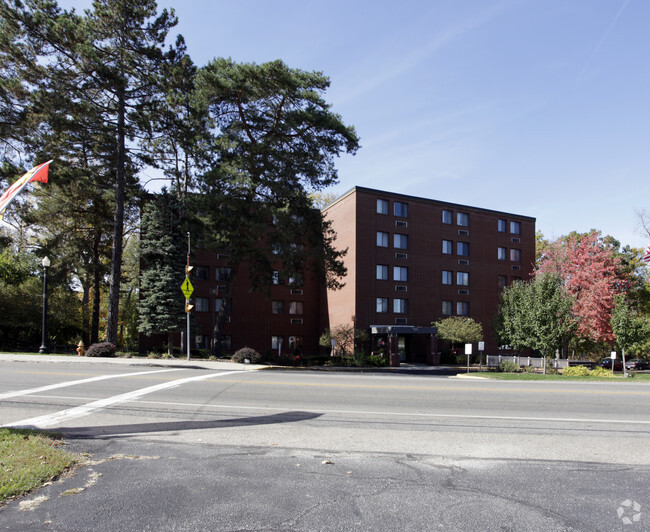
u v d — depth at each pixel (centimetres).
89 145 2816
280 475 552
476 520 429
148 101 2664
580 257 4084
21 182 733
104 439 710
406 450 674
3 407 927
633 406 1089
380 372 2809
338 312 4162
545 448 695
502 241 4778
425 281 4303
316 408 991
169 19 2667
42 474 517
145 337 3531
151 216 2977
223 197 2483
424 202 4394
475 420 892
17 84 2359
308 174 2667
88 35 2456
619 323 2797
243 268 4009
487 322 4559
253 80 2514
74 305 3431
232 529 402
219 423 834
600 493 505
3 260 3406
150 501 463
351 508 452
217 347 2808
